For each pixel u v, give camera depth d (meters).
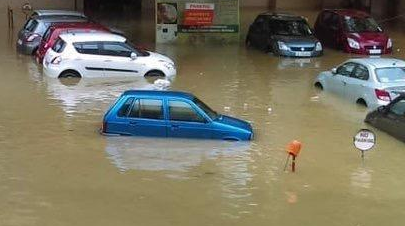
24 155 12.56
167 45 27.84
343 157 12.93
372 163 12.61
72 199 10.49
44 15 24.47
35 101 16.72
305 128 14.91
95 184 11.16
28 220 9.68
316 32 29.11
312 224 9.83
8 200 10.41
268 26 26.55
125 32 31.03
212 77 20.59
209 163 12.40
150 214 9.98
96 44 19.72
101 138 13.68
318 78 19.25
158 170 11.94
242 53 26.06
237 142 13.69
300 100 17.66
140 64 19.95
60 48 19.67
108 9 40.03
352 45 26.27
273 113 16.17
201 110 13.69
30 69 20.92
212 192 10.95
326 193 11.06
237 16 28.91
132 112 13.77
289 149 12.09
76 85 18.72
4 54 23.72
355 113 16.30
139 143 13.41
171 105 13.69
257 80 20.30
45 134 13.91
